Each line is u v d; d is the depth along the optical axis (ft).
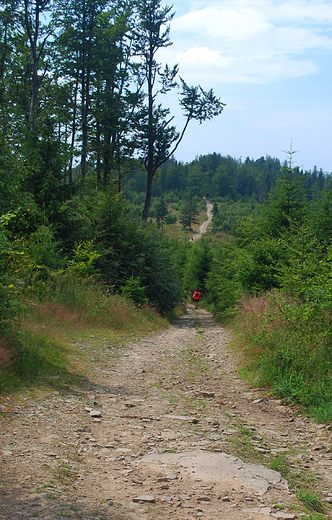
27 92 110.93
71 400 19.42
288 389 24.00
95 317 44.55
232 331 54.60
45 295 42.11
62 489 10.62
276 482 12.82
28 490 10.21
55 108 103.35
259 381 26.84
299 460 15.20
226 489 11.92
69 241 59.57
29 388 19.72
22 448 13.08
